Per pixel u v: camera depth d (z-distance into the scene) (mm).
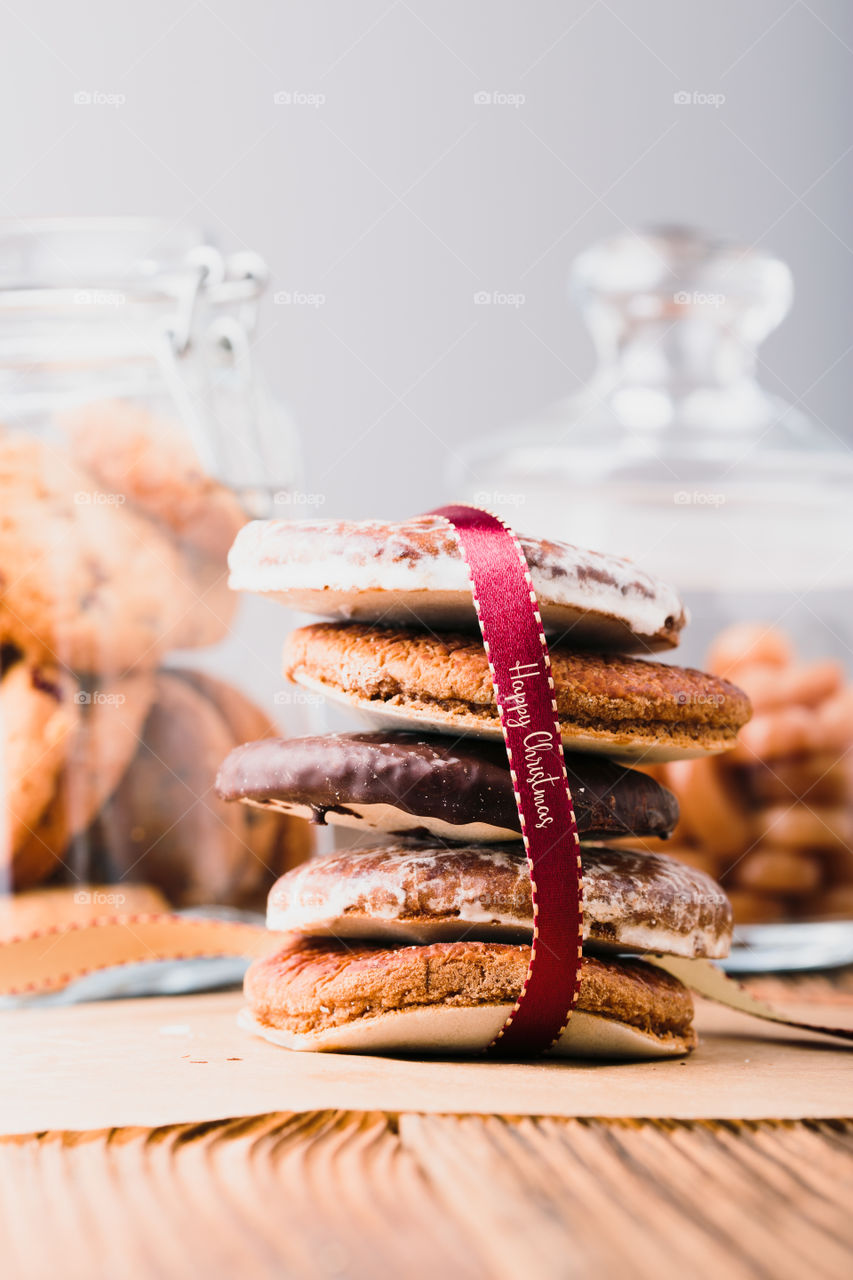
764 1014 451
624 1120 376
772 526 575
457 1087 394
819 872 542
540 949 409
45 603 486
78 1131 371
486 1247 336
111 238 503
